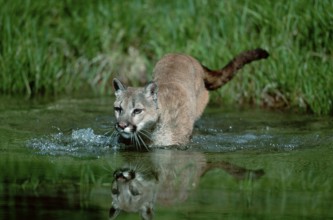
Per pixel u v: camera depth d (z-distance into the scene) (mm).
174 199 9242
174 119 12375
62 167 10766
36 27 17469
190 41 16766
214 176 10344
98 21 17984
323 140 12570
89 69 17500
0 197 9234
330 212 8750
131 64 17438
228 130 13641
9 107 15305
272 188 9750
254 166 10906
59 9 18109
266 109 15562
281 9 16219
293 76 15461
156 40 17328
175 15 17484
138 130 11836
